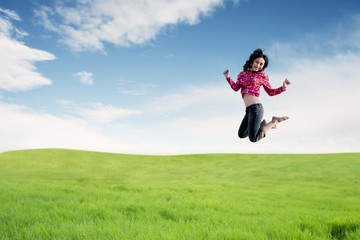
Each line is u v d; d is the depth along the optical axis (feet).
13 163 98.68
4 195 26.21
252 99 15.51
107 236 13.06
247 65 16.35
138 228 14.30
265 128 14.96
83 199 26.53
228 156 135.03
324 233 14.76
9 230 13.94
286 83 15.57
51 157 116.98
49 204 21.88
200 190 41.75
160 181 66.54
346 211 24.95
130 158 127.95
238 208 24.11
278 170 86.79
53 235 13.07
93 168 100.07
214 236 12.89
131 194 32.53
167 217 19.67
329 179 66.74
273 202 30.94
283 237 13.34
